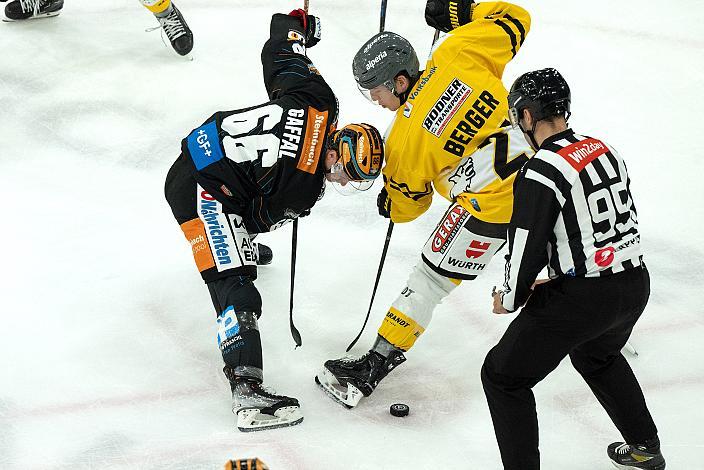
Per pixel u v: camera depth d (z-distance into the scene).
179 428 12.95
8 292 15.95
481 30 13.11
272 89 14.35
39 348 14.56
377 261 17.61
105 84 23.47
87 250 17.36
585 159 10.62
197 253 13.30
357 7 28.16
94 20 26.91
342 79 24.19
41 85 23.25
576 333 10.82
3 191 19.12
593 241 10.62
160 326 15.32
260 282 16.80
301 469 12.19
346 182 13.29
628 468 12.15
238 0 28.62
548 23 27.69
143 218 18.56
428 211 19.38
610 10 28.67
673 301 16.31
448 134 12.63
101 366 14.24
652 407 13.64
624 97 23.92
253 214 13.71
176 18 24.12
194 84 23.73
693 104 23.70
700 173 20.78
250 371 12.88
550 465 12.48
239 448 12.55
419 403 13.79
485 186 12.75
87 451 12.41
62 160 20.42
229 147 13.09
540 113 10.80
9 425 12.87
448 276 13.22
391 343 13.55
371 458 12.46
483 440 12.97
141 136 21.47
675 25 27.84
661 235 18.42
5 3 27.36
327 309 16.09
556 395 14.02
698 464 12.45
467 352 15.08
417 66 13.15
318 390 13.99
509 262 10.70
